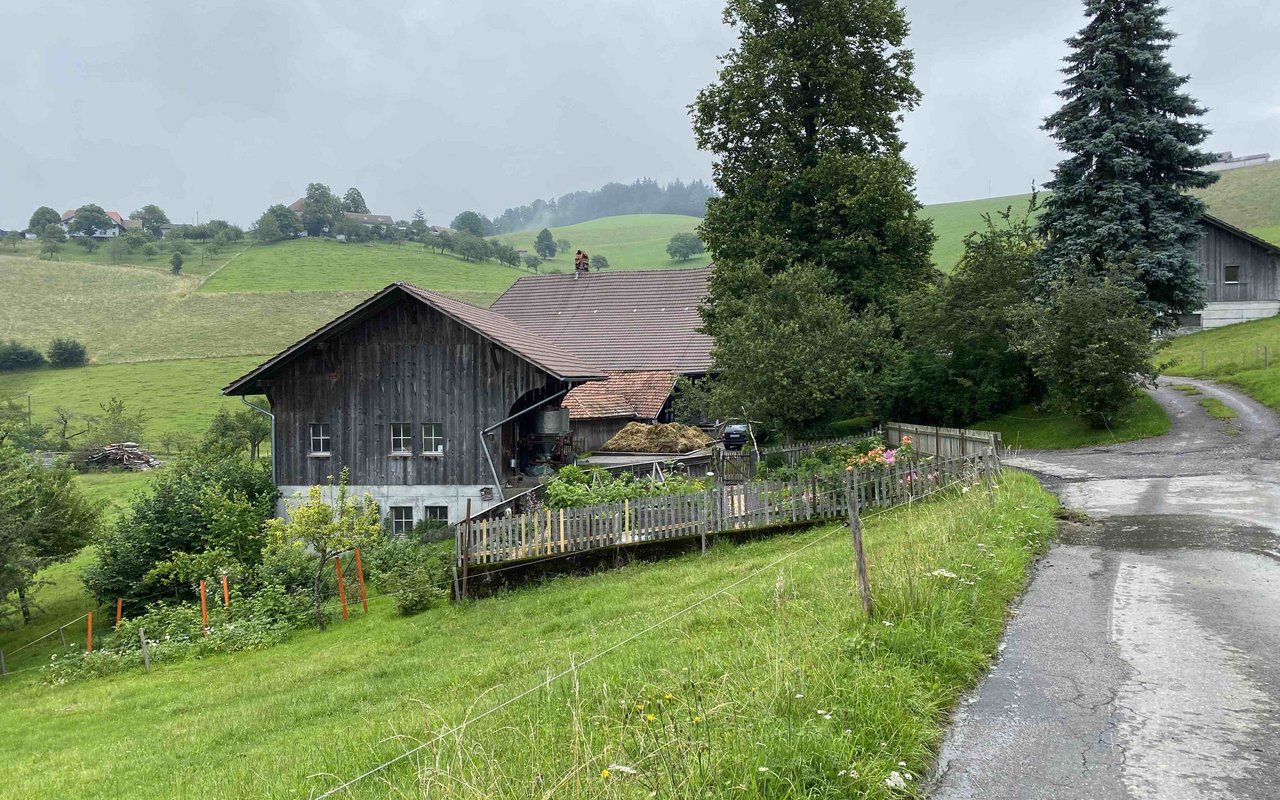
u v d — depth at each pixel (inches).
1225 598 358.0
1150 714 239.5
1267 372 1218.0
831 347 1013.2
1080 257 1237.1
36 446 2427.4
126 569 930.7
